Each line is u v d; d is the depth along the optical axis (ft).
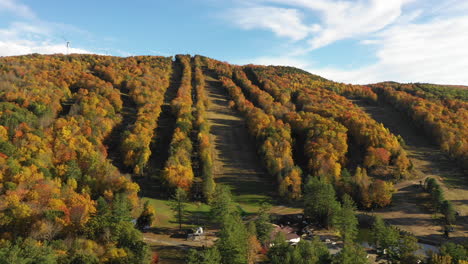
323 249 241.55
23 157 375.45
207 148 488.85
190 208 363.15
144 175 441.68
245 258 236.22
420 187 411.95
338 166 437.17
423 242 302.04
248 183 442.91
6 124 437.17
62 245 217.77
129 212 291.17
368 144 496.64
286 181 405.59
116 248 223.10
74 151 414.41
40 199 293.84
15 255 183.32
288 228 322.34
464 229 321.93
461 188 406.21
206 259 207.92
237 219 276.82
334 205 330.95
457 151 471.21
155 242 274.77
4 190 302.86
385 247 272.10
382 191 375.45
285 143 492.95
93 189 361.51
